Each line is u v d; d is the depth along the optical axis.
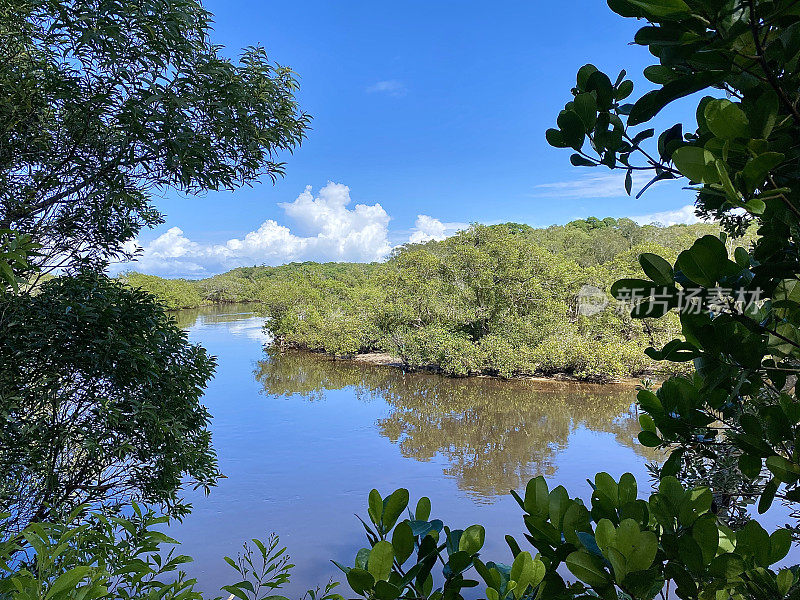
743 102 0.56
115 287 4.55
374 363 25.19
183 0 4.04
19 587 0.96
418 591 0.65
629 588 0.51
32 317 4.00
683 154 0.47
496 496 9.97
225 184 4.70
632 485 0.64
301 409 16.80
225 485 10.58
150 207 5.25
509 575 0.65
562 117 0.73
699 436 0.72
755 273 0.53
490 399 17.69
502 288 23.22
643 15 0.53
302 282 35.16
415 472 11.34
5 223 4.14
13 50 3.97
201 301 67.31
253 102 4.57
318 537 8.31
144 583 1.23
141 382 4.39
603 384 19.52
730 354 0.56
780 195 0.53
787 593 0.53
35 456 3.80
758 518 6.15
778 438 0.61
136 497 4.38
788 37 0.48
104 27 3.71
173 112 4.14
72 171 4.41
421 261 25.94
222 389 19.95
